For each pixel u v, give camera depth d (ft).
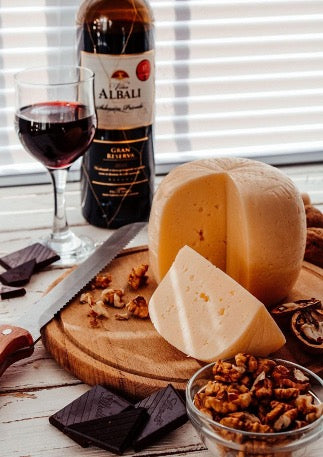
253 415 3.00
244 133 6.06
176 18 5.69
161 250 4.04
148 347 3.61
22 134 4.27
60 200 4.69
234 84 5.94
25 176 5.59
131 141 4.70
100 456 3.06
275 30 5.87
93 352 3.55
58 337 3.64
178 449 3.12
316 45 5.95
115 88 4.56
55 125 4.16
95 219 4.94
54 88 4.35
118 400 3.25
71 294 3.97
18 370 3.58
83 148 4.36
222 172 3.94
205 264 3.55
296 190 3.94
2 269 4.47
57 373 3.57
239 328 3.34
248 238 3.79
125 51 4.48
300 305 3.80
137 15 4.46
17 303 4.12
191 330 3.49
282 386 3.10
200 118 5.97
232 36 5.84
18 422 3.25
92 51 4.51
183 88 5.88
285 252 3.84
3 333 3.50
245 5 5.75
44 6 5.52
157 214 4.01
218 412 3.01
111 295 3.96
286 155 5.95
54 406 3.35
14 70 5.67
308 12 5.86
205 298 3.50
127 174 4.78
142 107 4.65
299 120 6.12
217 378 3.14
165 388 3.29
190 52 5.80
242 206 3.79
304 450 2.90
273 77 5.97
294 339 3.68
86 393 3.29
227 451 2.91
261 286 3.88
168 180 4.06
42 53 5.67
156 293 3.67
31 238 4.84
